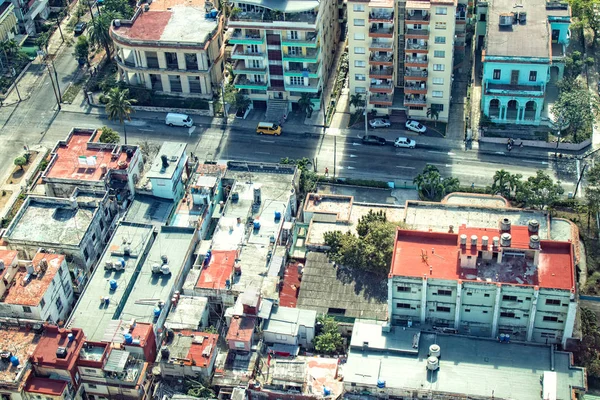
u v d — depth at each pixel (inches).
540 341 6358.3
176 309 6525.6
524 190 7436.0
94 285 6727.4
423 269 6279.5
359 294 6702.8
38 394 5841.5
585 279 6934.1
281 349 6333.7
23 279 6510.8
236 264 6756.9
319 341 6353.3
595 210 7381.9
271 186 7632.9
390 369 6063.0
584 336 6318.9
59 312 6707.7
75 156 7780.5
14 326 6171.3
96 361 5935.0
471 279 6161.4
